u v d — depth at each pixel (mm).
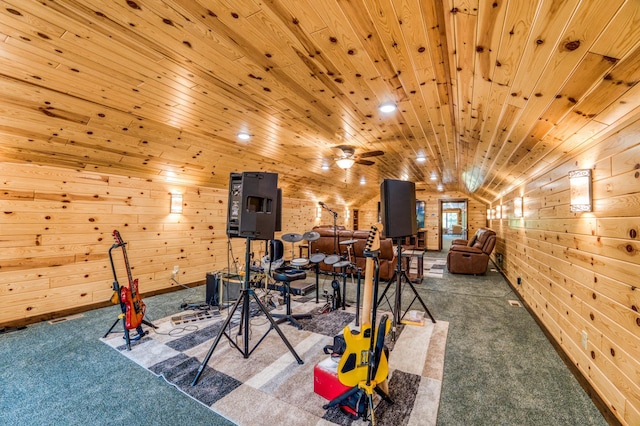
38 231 3195
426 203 10594
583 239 2104
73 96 2322
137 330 2801
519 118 2098
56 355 2453
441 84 2051
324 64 1868
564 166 2500
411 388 2018
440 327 3121
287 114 2805
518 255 4477
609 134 1728
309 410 1790
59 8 1422
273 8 1365
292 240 3525
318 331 2996
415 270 6398
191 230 4844
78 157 3219
